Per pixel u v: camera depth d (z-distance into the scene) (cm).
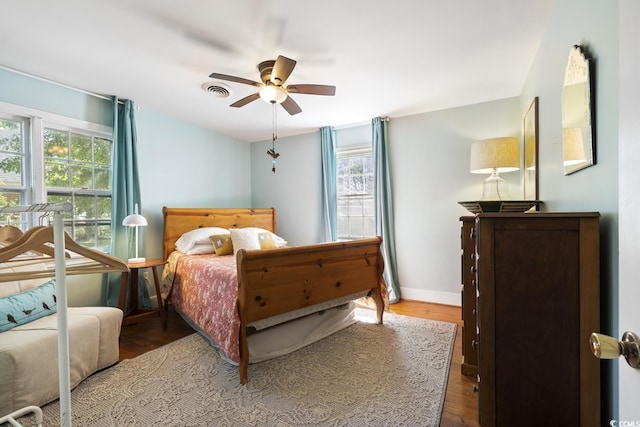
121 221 322
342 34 210
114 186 316
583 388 116
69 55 235
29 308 200
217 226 409
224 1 175
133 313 318
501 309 126
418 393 185
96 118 313
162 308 302
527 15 192
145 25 198
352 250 284
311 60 245
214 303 241
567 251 118
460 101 346
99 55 235
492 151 278
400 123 398
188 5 179
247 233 359
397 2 178
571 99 150
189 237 357
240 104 271
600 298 116
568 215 117
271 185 503
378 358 231
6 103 252
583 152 135
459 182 364
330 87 242
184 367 220
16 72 257
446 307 360
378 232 397
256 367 219
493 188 334
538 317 121
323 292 258
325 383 197
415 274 391
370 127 425
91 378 205
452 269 370
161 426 158
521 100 318
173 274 327
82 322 203
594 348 61
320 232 455
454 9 185
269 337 237
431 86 301
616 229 108
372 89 306
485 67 262
